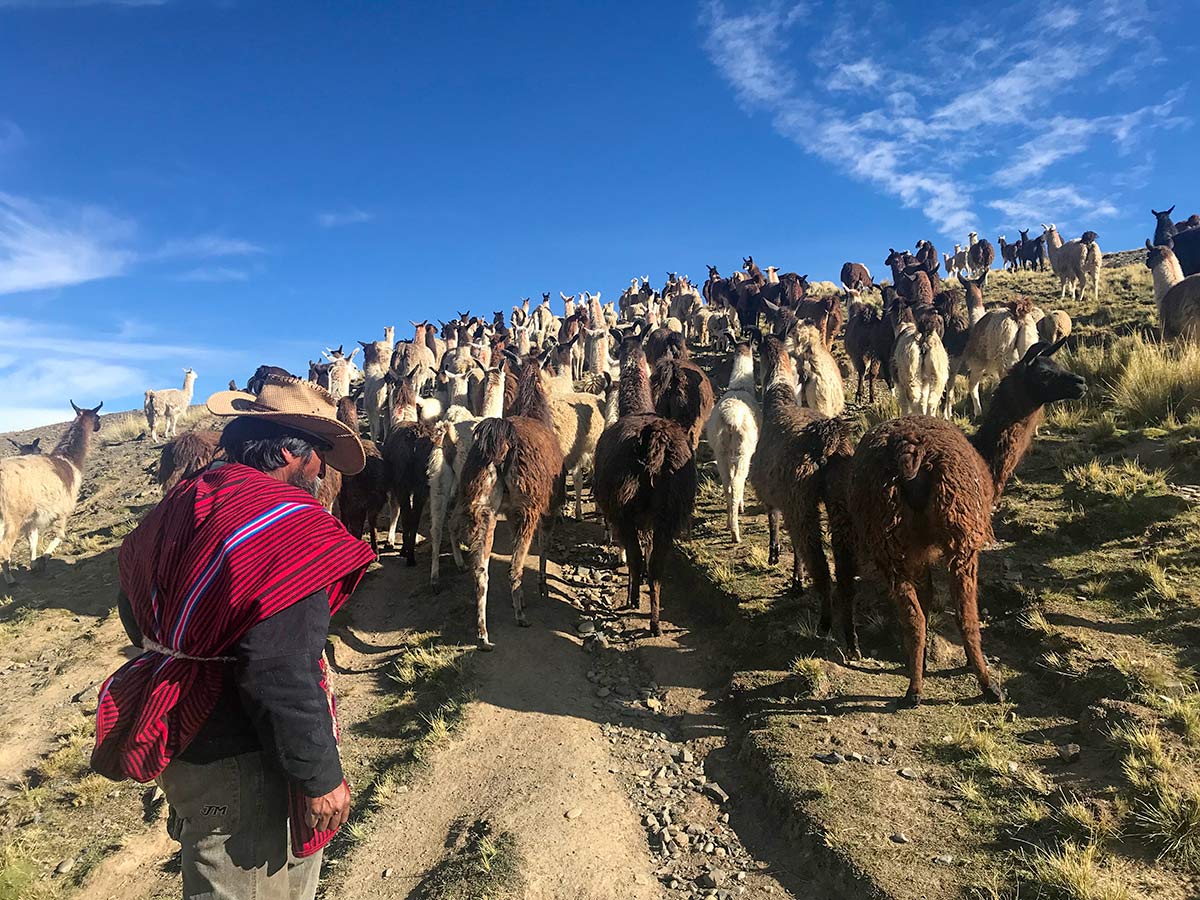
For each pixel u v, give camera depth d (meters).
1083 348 12.78
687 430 10.66
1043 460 9.12
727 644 6.94
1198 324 11.48
